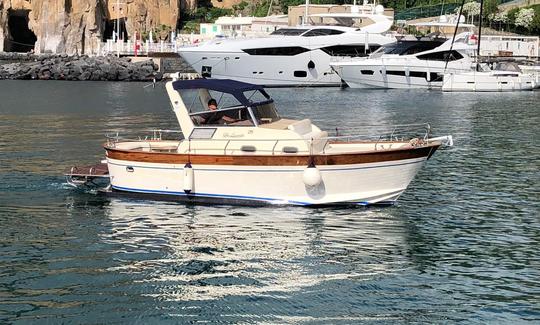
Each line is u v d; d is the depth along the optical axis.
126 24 101.44
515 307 15.31
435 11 97.00
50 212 21.17
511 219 21.05
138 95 61.50
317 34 68.50
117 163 22.28
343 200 21.23
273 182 21.12
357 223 20.36
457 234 19.69
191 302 15.41
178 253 18.03
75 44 99.75
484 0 102.69
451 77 65.00
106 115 45.50
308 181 20.69
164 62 85.88
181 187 21.66
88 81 79.88
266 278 16.64
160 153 21.56
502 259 17.91
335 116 45.25
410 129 39.25
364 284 16.39
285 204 21.27
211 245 18.58
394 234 19.55
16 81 78.81
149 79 81.38
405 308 15.25
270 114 22.42
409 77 66.19
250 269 17.12
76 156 29.38
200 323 14.56
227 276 16.70
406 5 101.75
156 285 16.19
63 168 26.81
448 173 26.94
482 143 34.00
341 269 17.19
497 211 21.83
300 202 21.23
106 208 21.50
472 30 79.12
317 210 21.17
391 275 16.88
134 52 87.62
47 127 38.81
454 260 17.83
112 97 59.34
